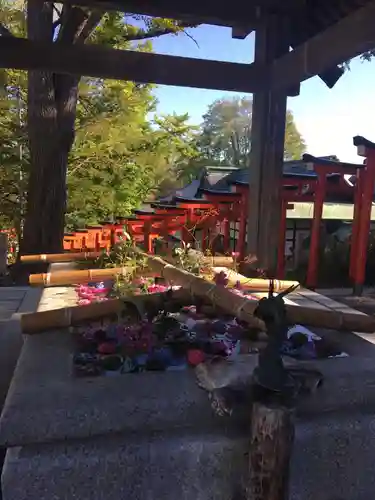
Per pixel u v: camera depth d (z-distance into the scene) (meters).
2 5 9.10
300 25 3.65
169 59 3.40
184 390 1.79
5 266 8.19
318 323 2.29
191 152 12.48
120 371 1.96
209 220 8.27
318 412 1.87
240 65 3.52
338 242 9.59
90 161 11.31
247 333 2.33
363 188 6.80
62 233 7.74
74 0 3.03
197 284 2.45
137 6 3.12
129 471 1.68
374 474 1.93
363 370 1.99
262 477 1.60
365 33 2.53
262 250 3.74
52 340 2.33
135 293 3.02
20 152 9.95
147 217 8.78
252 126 3.79
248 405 1.68
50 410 1.65
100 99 10.90
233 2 3.41
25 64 3.17
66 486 1.63
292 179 7.27
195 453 1.72
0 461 2.25
